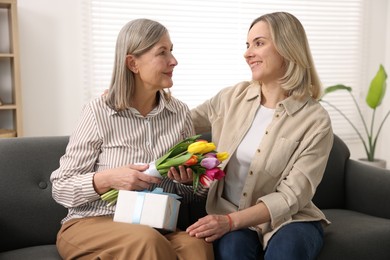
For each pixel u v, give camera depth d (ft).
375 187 7.47
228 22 11.92
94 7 10.56
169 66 5.56
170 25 11.41
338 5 12.95
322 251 5.87
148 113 5.87
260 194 5.86
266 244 5.48
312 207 6.03
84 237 5.13
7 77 10.01
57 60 10.35
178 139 5.90
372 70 13.57
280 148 5.69
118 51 5.58
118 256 4.79
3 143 6.18
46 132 10.48
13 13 9.01
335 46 13.09
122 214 5.13
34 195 6.06
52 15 10.17
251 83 6.46
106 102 5.65
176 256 4.90
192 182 5.65
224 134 6.13
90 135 5.57
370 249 6.25
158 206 5.04
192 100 11.85
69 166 5.50
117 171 5.21
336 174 7.93
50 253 5.68
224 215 5.40
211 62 11.91
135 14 11.00
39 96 10.30
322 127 5.70
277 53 5.77
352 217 7.19
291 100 5.87
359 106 13.55
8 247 5.90
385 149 13.47
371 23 13.34
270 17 5.83
